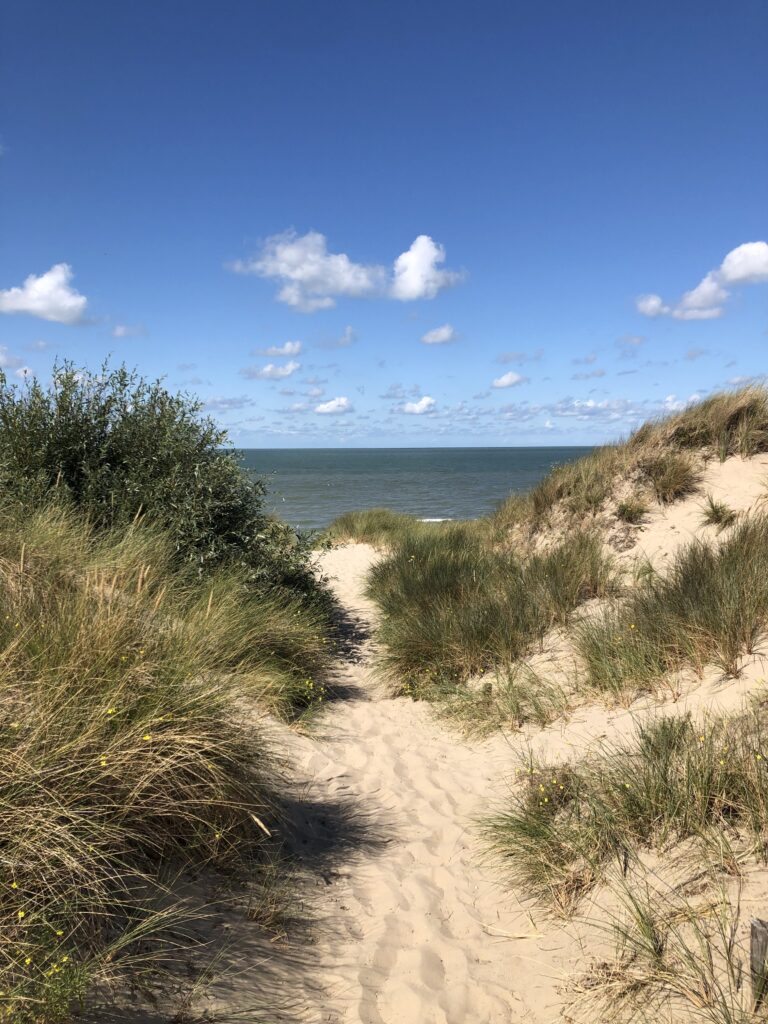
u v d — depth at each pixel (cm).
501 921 287
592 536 794
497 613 649
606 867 286
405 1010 235
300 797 392
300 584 789
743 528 627
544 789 359
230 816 311
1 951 192
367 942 271
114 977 213
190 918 255
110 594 409
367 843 355
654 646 484
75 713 280
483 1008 236
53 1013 186
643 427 966
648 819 298
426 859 341
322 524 2675
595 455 999
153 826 276
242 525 736
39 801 238
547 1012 227
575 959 246
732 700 385
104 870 239
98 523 650
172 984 221
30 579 410
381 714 569
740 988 199
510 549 888
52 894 219
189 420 756
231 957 243
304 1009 228
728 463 834
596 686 499
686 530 750
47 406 701
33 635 331
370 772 447
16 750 248
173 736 295
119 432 721
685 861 267
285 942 261
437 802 407
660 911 246
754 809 269
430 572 800
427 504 3694
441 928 285
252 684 479
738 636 444
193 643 414
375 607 894
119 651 336
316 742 486
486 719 518
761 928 193
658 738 352
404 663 644
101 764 259
